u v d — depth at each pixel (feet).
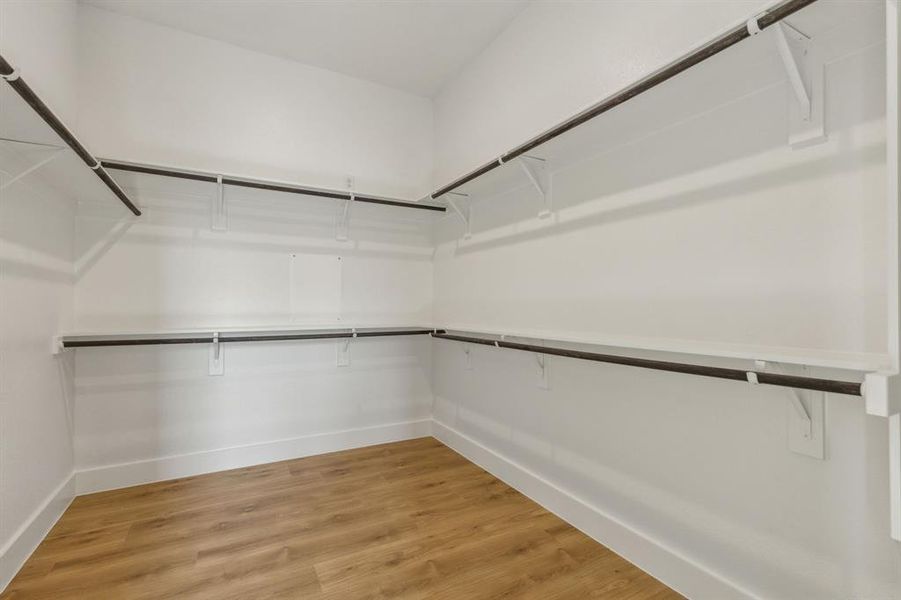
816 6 3.24
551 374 6.82
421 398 10.66
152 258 7.87
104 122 7.50
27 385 5.44
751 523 4.20
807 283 3.75
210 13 7.66
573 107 6.42
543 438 6.98
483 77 8.71
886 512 3.33
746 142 4.21
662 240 5.06
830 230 3.60
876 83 3.35
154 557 5.40
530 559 5.45
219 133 8.44
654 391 5.18
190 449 8.17
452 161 9.86
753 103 4.15
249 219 8.71
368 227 9.99
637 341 5.08
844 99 3.51
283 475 8.13
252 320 8.72
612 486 5.73
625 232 5.54
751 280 4.17
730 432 4.38
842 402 3.58
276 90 8.98
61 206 6.64
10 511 4.97
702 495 4.64
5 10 4.58
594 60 6.05
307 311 9.26
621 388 5.62
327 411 9.51
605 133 5.58
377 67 9.43
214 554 5.48
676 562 4.85
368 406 9.98
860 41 3.42
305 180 9.25
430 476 8.11
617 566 5.32
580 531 6.14
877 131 3.34
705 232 4.59
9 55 4.67
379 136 10.12
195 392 8.23
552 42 6.86
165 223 7.98
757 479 4.15
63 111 6.50
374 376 10.05
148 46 7.84
